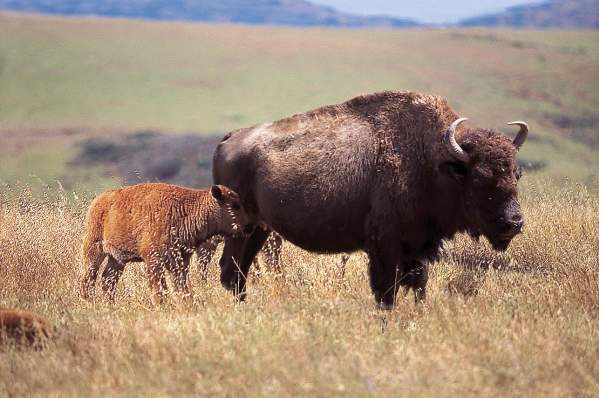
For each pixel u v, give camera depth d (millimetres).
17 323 25781
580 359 24875
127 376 22734
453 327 27000
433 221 32781
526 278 35719
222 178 37750
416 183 32406
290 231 35125
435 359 23344
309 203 34062
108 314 30000
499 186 30922
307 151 34438
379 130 33219
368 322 27797
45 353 24531
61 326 27484
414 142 32625
